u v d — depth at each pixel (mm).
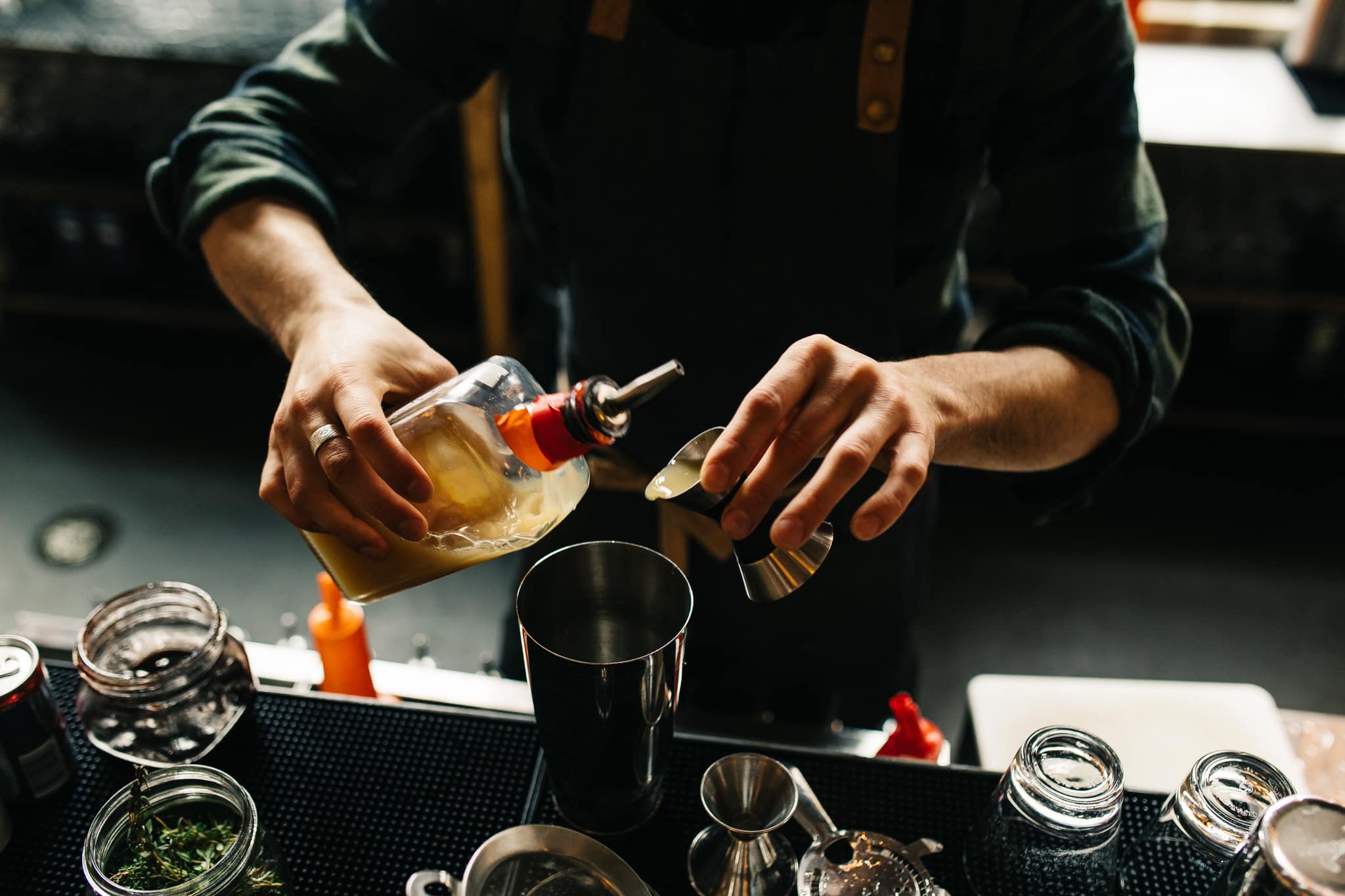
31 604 2600
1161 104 2586
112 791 812
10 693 739
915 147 1091
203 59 2652
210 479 2977
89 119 3113
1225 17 2836
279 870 699
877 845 722
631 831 792
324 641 1013
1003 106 1076
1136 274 1013
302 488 743
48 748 779
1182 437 3211
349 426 715
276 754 844
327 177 1173
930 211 1126
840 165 1072
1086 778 716
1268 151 2441
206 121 1114
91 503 2875
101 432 3111
